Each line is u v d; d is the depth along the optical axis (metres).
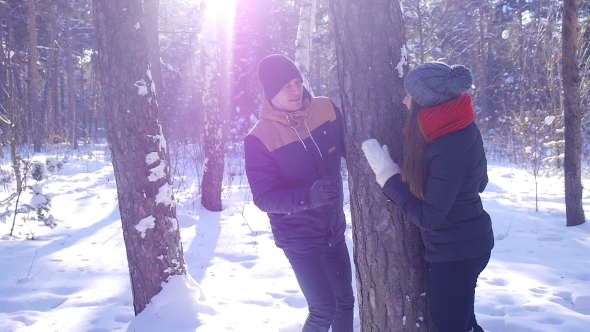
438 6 15.41
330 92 19.16
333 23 2.77
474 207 2.54
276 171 2.93
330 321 2.97
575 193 7.07
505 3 26.58
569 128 7.00
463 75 2.37
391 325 2.75
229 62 18.25
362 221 2.77
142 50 3.97
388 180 2.52
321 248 3.00
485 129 20.25
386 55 2.66
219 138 8.82
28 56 24.56
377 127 2.67
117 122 3.96
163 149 4.14
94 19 3.94
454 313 2.54
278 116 2.94
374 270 2.75
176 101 19.64
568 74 6.94
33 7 20.08
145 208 4.03
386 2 2.66
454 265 2.53
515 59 21.38
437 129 2.38
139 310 4.12
